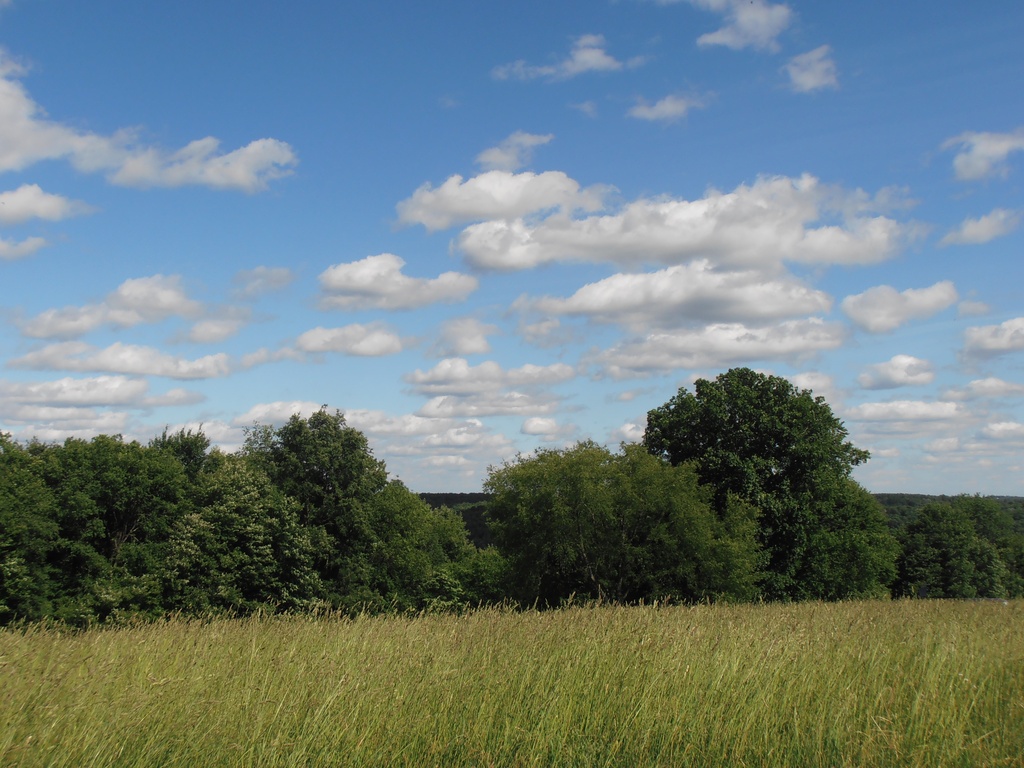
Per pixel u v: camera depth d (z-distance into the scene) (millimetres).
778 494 41000
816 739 5484
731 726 5512
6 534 39969
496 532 36344
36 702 4938
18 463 46250
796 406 41594
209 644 7180
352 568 46250
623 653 6754
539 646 6938
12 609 38562
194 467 65000
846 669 7059
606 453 34906
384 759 4836
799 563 41469
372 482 48562
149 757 4500
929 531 82312
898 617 10789
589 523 33781
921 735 5742
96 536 45656
